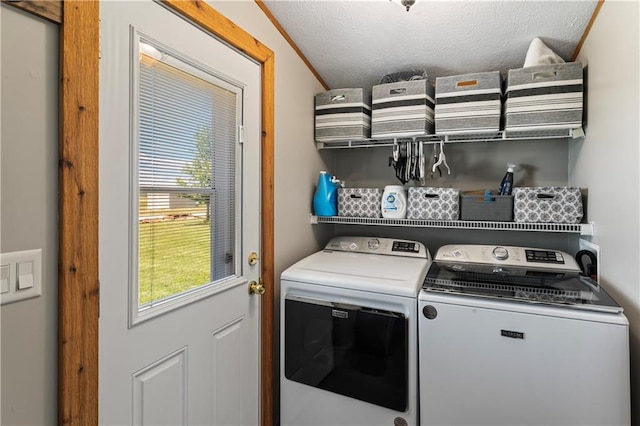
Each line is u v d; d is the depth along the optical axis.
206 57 1.20
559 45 1.56
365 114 1.91
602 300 1.12
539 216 1.54
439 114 1.70
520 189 1.58
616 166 1.14
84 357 0.82
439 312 1.26
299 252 1.88
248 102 1.42
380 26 1.58
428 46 1.69
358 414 1.42
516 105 1.53
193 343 1.17
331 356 1.45
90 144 0.82
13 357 0.70
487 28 1.51
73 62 0.78
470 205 1.70
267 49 1.51
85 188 0.81
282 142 1.68
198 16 1.14
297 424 1.55
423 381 1.29
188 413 1.15
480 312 1.19
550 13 1.38
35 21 0.72
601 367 1.04
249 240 1.45
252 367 1.48
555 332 1.09
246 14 1.39
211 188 1.25
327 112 1.95
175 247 1.11
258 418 1.53
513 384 1.15
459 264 1.66
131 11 0.93
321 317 1.47
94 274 0.84
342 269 1.59
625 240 1.08
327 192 1.95
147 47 0.98
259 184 1.51
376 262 1.72
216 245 1.29
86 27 0.81
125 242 0.93
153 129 1.02
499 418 1.17
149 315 1.00
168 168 1.07
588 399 1.06
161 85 1.04
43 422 0.75
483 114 1.61
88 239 0.82
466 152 2.00
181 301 1.12
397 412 1.34
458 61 1.79
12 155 0.69
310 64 1.93
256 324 1.51
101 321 0.87
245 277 1.43
